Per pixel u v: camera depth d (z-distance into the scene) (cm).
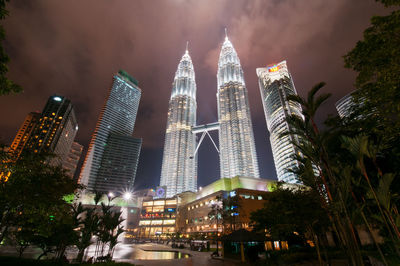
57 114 13962
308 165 1126
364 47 1086
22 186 1055
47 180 1189
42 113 13812
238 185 7962
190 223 9788
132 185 19600
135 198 14862
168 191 19325
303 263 1953
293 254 2114
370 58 1082
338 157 1128
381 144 1013
